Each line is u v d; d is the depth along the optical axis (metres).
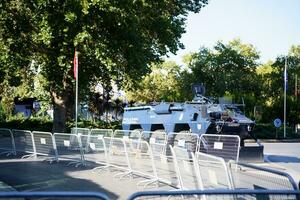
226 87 72.12
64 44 24.08
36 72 29.50
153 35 30.00
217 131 18.62
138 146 13.13
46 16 23.48
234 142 14.60
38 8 23.78
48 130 33.84
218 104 20.05
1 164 16.47
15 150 19.33
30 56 26.39
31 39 25.78
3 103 43.16
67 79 26.61
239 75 72.38
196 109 19.45
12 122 34.41
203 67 74.31
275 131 39.88
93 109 42.38
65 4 23.00
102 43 23.62
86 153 15.80
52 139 17.16
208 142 15.25
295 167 16.92
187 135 15.88
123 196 10.73
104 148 14.87
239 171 7.48
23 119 35.56
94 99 42.09
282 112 48.78
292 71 83.12
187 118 19.67
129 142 13.56
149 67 28.17
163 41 30.34
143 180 12.68
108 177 13.53
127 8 23.72
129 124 23.50
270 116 49.19
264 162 18.30
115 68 24.78
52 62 26.20
